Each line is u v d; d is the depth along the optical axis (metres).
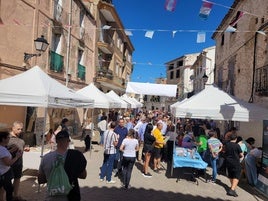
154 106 59.75
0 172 4.96
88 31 22.30
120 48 35.44
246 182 9.70
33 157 8.27
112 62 30.00
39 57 13.93
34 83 7.62
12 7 11.48
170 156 12.08
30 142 11.84
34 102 7.26
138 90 24.72
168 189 8.41
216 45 23.09
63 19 16.92
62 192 3.65
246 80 14.24
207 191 8.53
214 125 18.12
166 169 11.11
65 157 3.80
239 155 8.34
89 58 23.00
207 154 10.82
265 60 11.66
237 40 16.19
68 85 18.30
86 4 23.88
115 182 8.67
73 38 18.94
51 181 3.66
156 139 10.52
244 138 13.98
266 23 10.88
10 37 11.45
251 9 13.80
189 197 7.79
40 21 13.83
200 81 32.84
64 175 3.68
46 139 11.60
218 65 21.94
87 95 14.11
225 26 19.39
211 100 9.95
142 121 13.79
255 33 12.76
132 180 9.12
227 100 9.97
